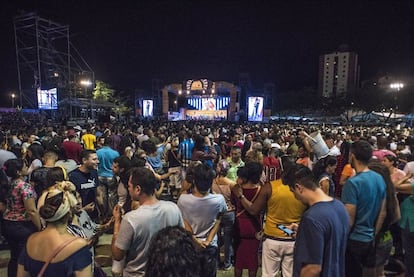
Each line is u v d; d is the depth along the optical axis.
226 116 44.59
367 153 3.06
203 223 3.19
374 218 3.02
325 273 2.27
